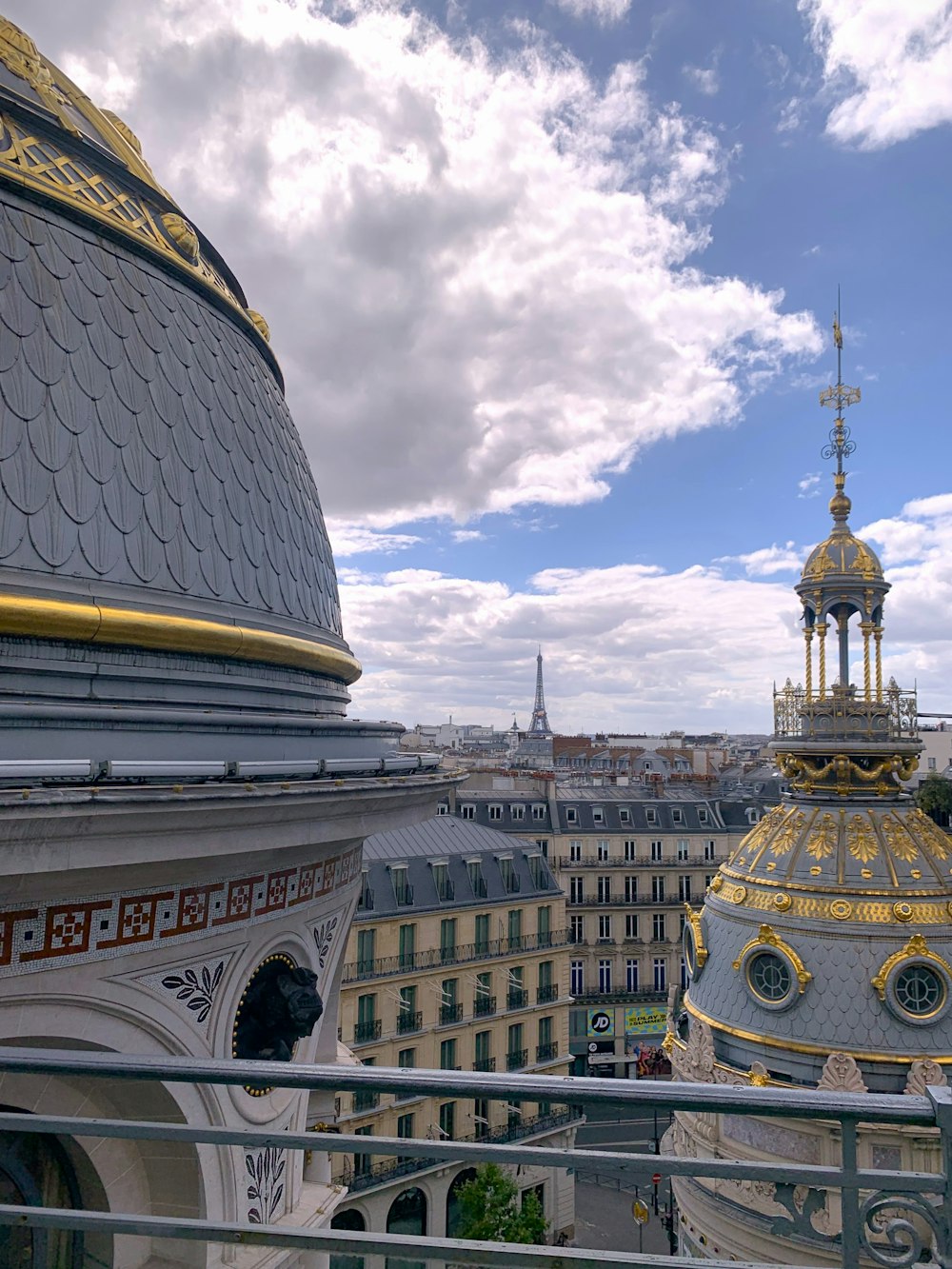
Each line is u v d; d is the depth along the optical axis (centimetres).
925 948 2780
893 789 3225
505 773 9381
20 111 1362
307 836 1283
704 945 3250
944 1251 532
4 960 995
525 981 6050
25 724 1018
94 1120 588
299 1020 1378
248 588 1477
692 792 9375
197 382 1485
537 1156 559
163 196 1619
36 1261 615
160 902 1172
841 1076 2614
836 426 3634
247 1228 590
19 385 1172
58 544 1163
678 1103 547
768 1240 2567
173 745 1159
